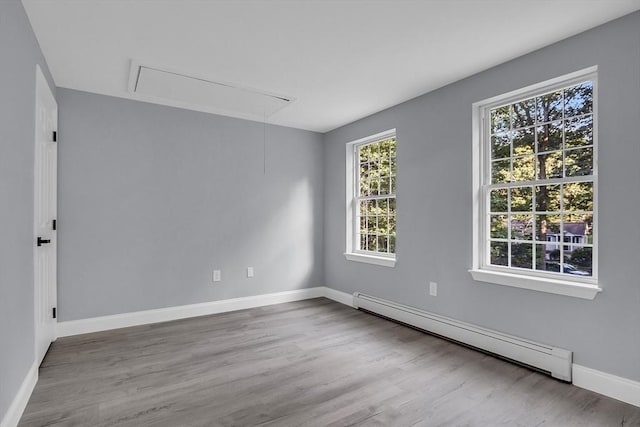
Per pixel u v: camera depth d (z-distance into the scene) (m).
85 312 3.34
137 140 3.61
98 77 3.03
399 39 2.42
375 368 2.58
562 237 2.51
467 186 3.03
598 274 2.23
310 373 2.50
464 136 3.06
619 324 2.13
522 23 2.21
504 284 2.73
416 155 3.52
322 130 4.86
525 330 2.62
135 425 1.88
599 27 2.22
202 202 3.99
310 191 4.85
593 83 2.32
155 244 3.70
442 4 2.02
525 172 2.74
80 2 1.97
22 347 1.98
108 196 3.45
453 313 3.15
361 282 4.28
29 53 2.14
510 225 2.82
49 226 2.91
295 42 2.46
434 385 2.32
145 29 2.28
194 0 1.97
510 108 2.85
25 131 2.05
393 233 3.95
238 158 4.25
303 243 4.78
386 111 3.90
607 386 2.17
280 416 1.96
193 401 2.13
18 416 1.89
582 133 2.42
